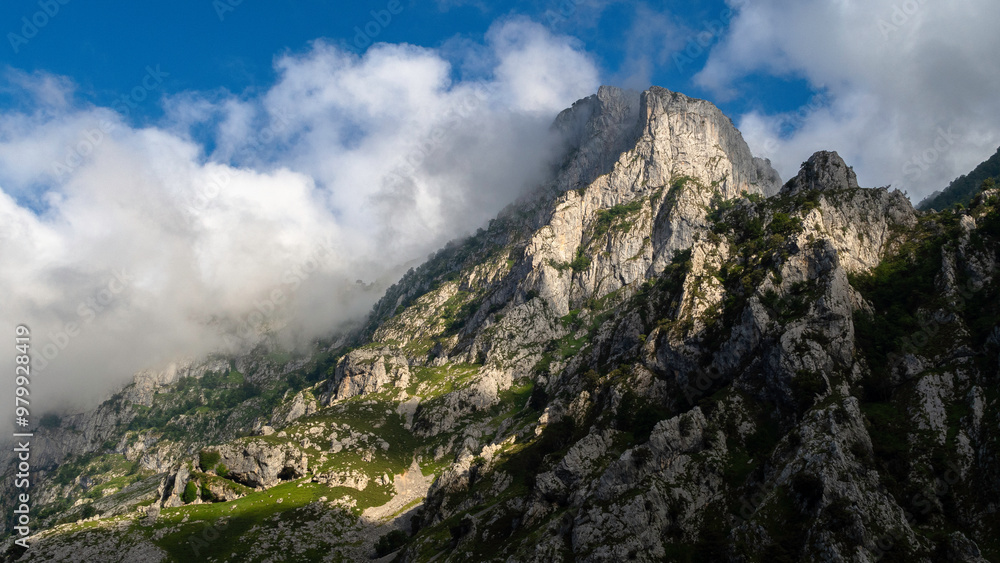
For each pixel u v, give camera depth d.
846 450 104.12
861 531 90.62
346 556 185.00
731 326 151.25
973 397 109.75
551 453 157.12
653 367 162.12
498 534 139.75
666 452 123.50
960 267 142.00
